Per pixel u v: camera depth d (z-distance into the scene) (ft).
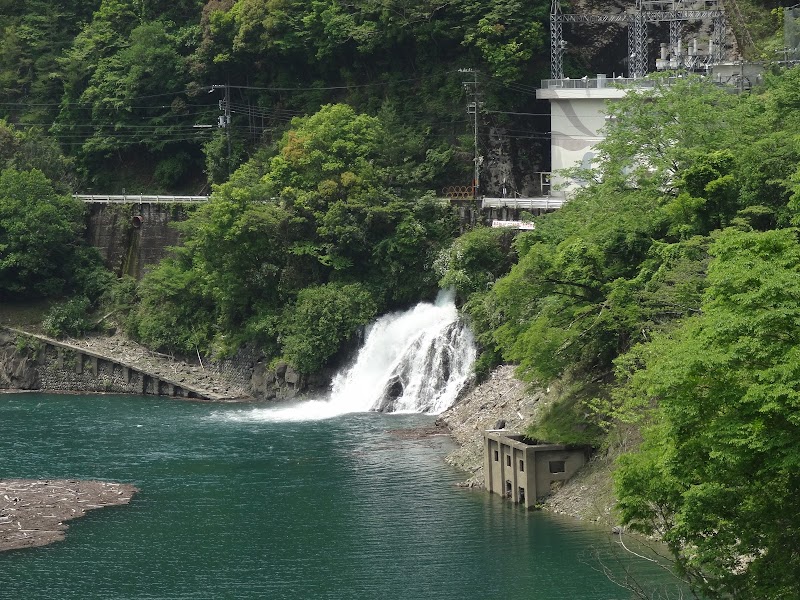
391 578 201.77
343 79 476.95
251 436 321.11
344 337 378.53
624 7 456.04
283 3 480.64
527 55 432.25
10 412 369.30
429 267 388.98
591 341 242.58
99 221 465.06
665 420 150.00
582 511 226.58
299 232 401.08
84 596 198.49
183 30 514.68
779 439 134.72
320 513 241.76
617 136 285.23
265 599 195.11
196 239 410.52
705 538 153.48
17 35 549.13
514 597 190.39
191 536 229.25
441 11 449.48
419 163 433.48
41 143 490.49
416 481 263.90
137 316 426.51
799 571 138.72
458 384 350.23
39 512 246.06
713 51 398.21
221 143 476.54
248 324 395.14
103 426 341.41
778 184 238.68
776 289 138.82
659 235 251.19
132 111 509.35
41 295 446.60
